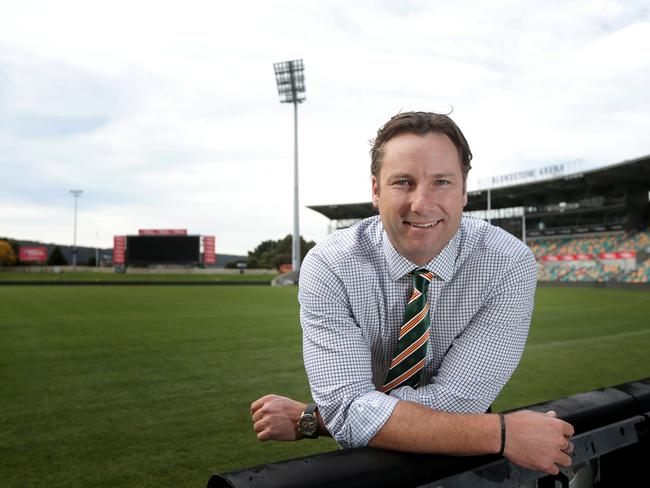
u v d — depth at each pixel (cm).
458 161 121
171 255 5012
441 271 126
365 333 134
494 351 128
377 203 136
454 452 102
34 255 6353
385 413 107
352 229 140
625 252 3888
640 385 152
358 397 117
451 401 124
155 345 812
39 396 491
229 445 353
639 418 142
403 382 129
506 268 128
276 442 360
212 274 5772
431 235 119
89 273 5806
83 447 346
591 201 4409
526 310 133
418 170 116
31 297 2031
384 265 131
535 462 104
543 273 4381
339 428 119
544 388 535
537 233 4800
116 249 5531
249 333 963
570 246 4459
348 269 127
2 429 386
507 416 106
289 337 907
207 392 511
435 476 102
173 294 2350
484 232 135
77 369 623
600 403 133
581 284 3559
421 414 105
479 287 128
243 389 525
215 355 725
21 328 1025
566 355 736
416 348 126
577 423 123
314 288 129
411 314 127
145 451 339
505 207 5278
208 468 311
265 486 81
